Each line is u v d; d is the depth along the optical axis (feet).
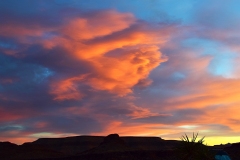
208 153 157.79
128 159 470.39
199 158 156.56
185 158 156.87
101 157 506.48
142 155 475.72
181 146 159.02
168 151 470.39
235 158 347.97
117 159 470.39
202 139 161.38
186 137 159.84
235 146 408.26
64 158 555.28
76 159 521.65
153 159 437.99
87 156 533.96
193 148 157.38
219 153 160.66
